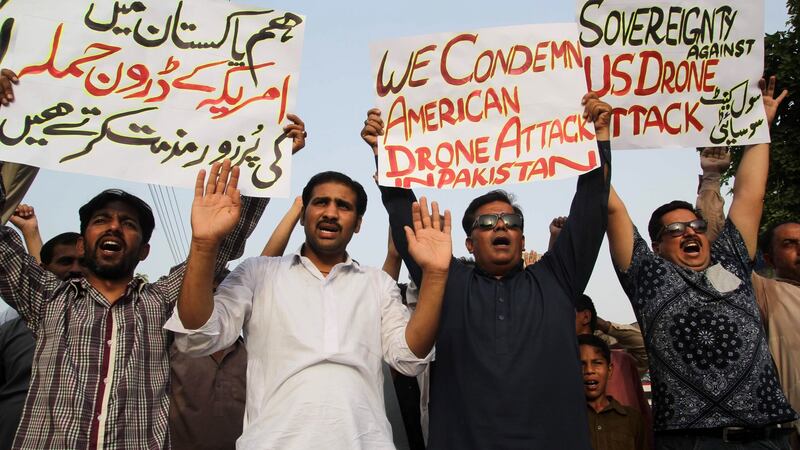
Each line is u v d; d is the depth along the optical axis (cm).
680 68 382
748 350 321
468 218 361
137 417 290
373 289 325
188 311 273
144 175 312
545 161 337
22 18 313
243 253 338
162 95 323
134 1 329
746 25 384
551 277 329
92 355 292
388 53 359
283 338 298
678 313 330
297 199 430
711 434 315
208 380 407
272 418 280
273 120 330
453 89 353
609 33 384
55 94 310
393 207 347
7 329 405
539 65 350
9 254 296
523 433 287
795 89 1255
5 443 379
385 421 297
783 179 1298
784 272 433
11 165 338
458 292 326
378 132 351
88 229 313
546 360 301
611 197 364
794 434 386
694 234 356
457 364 308
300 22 342
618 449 376
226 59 333
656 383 334
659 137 377
